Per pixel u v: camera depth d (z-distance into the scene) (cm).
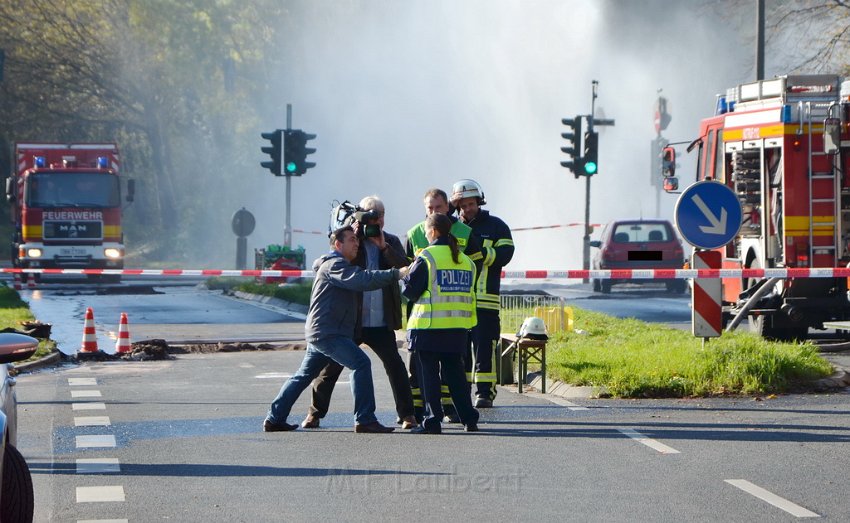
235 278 14000
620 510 2791
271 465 3347
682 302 10588
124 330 6444
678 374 4756
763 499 2903
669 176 7706
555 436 3791
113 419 4209
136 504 2880
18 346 2456
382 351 4006
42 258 14588
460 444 3666
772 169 6688
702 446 3591
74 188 14738
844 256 6531
